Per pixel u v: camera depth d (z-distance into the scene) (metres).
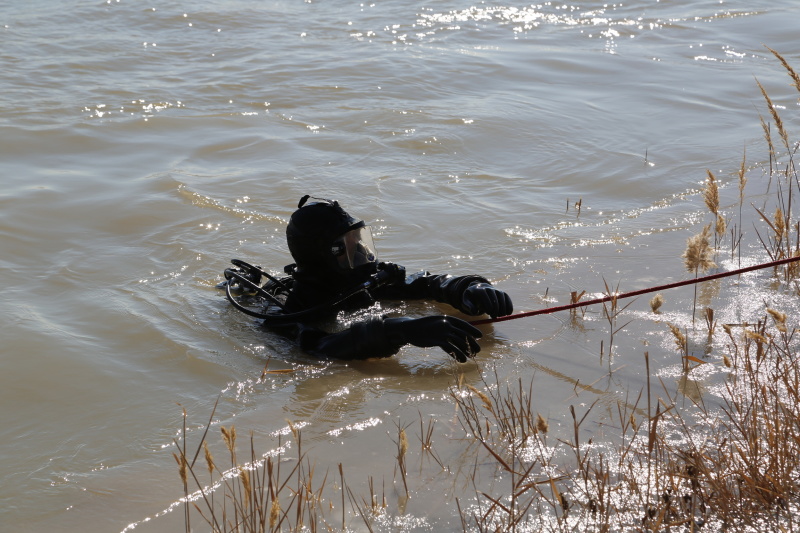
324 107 11.10
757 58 13.59
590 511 3.68
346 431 4.52
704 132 10.23
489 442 4.35
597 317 5.93
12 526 3.77
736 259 6.85
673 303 6.08
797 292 6.16
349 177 8.82
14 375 5.13
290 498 3.90
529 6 17.09
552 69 12.95
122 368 5.28
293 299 5.97
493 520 3.70
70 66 12.55
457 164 9.27
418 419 4.63
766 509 3.66
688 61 13.44
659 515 3.49
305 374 5.24
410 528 3.67
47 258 6.95
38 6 15.92
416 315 6.10
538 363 5.26
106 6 16.03
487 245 7.33
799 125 10.41
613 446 4.24
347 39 14.59
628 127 10.43
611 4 17.33
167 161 9.24
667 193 8.45
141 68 12.66
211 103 11.20
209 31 14.88
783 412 4.22
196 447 4.41
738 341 5.37
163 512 3.85
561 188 8.66
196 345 5.59
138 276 6.70
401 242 7.39
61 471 4.21
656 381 4.92
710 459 4.01
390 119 10.60
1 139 9.57
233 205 8.09
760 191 8.38
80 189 8.39
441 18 16.11
